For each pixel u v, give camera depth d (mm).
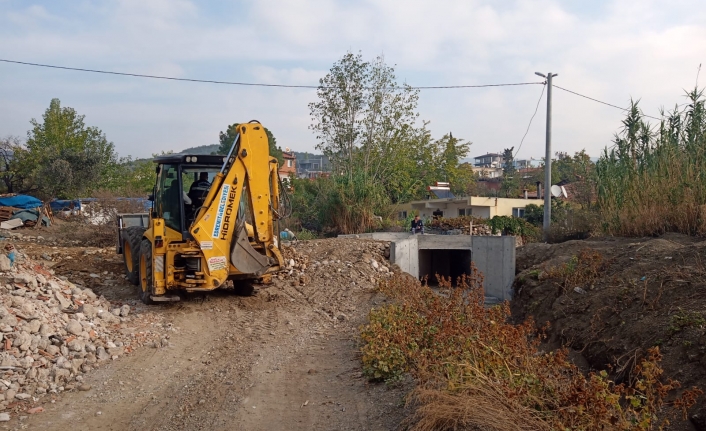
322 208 24500
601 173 16656
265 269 10234
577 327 9836
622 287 9898
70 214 30281
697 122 14359
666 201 14227
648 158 15266
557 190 26719
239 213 10438
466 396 4855
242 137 9922
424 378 5668
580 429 4312
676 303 8188
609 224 15867
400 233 21875
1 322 6949
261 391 6547
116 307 9977
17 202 28766
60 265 13391
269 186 10477
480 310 7145
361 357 7543
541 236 22438
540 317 11969
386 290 11828
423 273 25141
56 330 7582
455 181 55844
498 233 26953
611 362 8094
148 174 45375
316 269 13805
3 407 5832
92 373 7020
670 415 5637
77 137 42125
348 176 24531
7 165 37719
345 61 31109
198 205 10500
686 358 6688
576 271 12062
